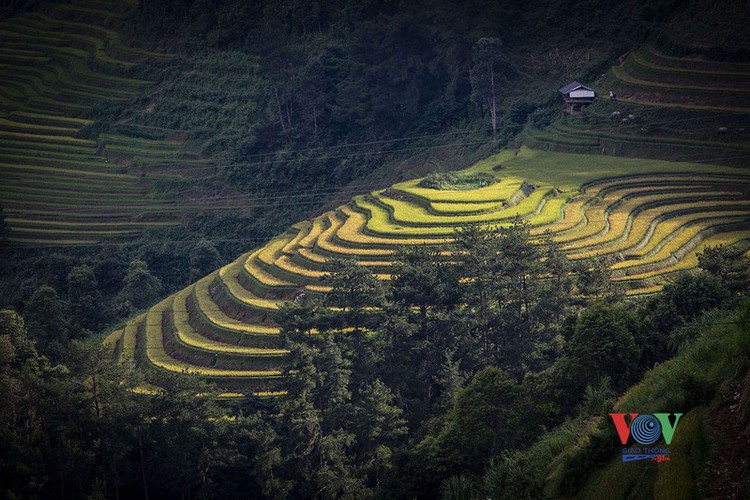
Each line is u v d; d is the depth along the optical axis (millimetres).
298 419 86312
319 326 95438
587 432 51438
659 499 38500
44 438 92312
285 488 85875
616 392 62938
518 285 97250
